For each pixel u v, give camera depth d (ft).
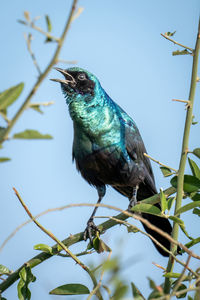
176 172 27.53
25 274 28.86
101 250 28.86
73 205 22.41
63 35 16.16
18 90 16.28
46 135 15.12
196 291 20.81
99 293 21.52
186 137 26.91
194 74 27.09
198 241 25.82
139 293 20.11
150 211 26.18
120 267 17.03
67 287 25.31
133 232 31.65
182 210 25.66
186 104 26.91
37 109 16.01
